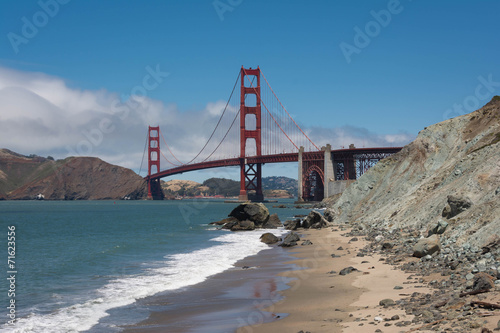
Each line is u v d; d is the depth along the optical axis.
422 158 52.62
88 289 22.86
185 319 16.84
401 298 16.34
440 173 43.94
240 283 23.56
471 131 49.75
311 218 60.41
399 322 13.05
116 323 16.48
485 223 23.78
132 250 40.91
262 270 27.64
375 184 58.41
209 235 58.41
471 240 22.89
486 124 48.41
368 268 23.89
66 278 26.66
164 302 19.67
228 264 30.72
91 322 16.67
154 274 27.06
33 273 28.70
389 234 36.19
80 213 145.38
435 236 24.88
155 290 22.19
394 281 19.73
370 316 14.45
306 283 21.98
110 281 25.08
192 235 58.78
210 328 15.45
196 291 21.84
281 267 28.52
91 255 37.56
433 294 16.12
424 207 37.41
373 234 38.50
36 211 161.12
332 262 28.12
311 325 14.48
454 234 25.19
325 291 19.72
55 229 76.38
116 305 19.20
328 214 60.41
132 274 27.31
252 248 41.12
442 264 21.05
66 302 20.03
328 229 53.97
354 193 59.91
